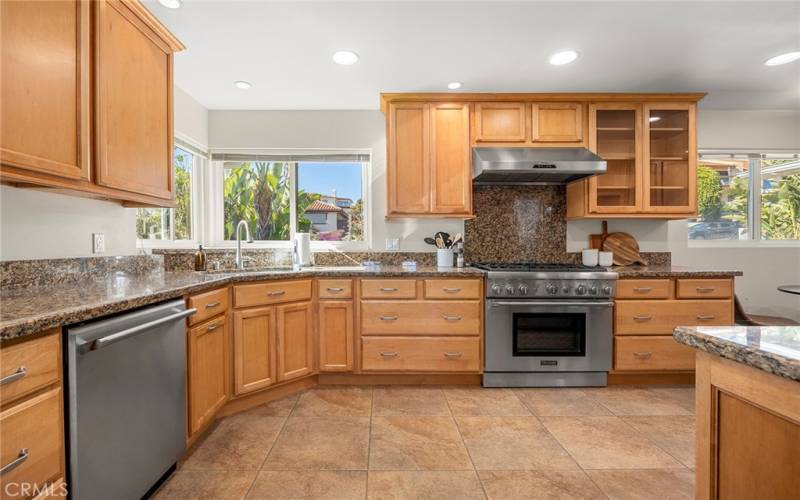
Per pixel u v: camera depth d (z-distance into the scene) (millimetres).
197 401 1829
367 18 1946
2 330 892
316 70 2516
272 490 1535
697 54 2318
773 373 618
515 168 2631
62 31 1328
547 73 2559
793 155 3400
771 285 3332
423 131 2865
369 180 3328
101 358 1212
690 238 3410
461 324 2621
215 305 2010
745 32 2076
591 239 3238
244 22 1976
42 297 1361
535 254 3244
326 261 3223
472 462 1736
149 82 1806
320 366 2623
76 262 1843
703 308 2621
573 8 1869
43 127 1259
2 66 1127
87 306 1164
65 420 1101
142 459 1415
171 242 2898
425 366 2621
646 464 1731
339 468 1687
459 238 3084
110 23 1547
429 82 2691
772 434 647
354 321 2631
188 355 1766
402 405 2342
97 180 1489
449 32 2074
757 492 675
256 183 3361
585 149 2834
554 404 2361
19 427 952
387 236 3275
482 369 2643
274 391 2459
